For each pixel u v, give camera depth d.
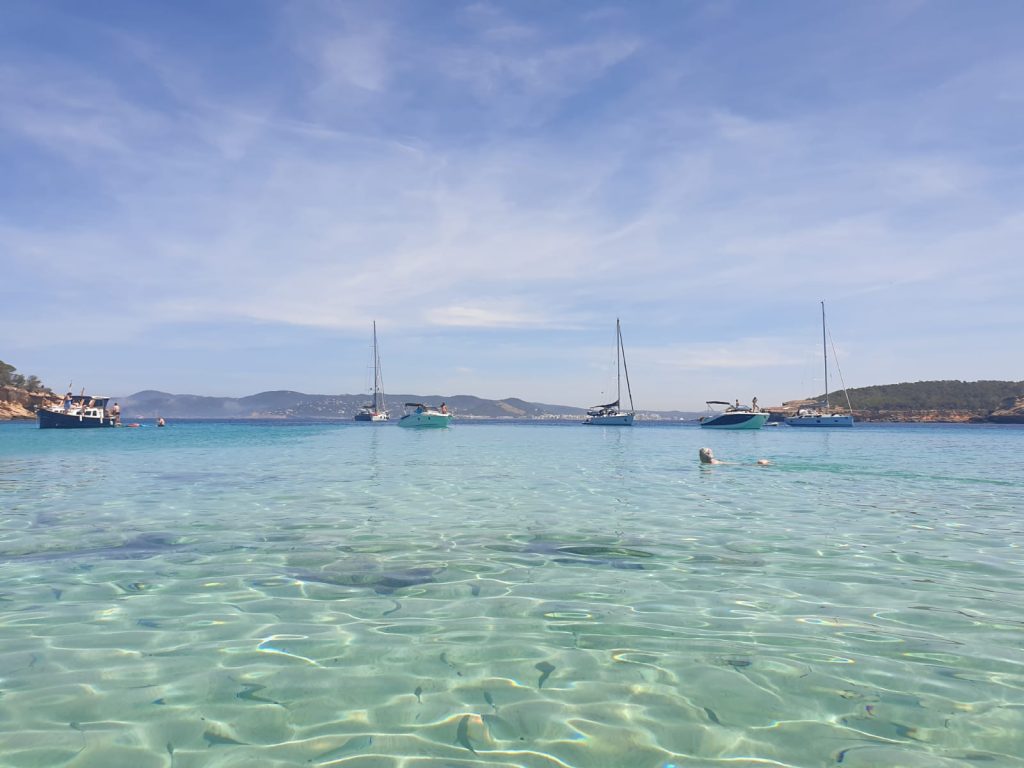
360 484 13.08
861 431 68.12
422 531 7.77
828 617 4.52
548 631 4.23
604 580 5.54
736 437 45.88
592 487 12.64
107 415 64.25
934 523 8.40
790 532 7.75
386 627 4.31
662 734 2.86
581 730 2.89
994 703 3.16
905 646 3.94
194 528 7.93
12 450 25.94
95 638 4.08
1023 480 14.12
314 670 3.58
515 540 7.24
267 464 18.64
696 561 6.23
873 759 2.64
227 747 2.73
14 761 2.59
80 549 6.70
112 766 2.56
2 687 3.33
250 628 4.28
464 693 3.29
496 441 37.56
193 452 24.73
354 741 2.79
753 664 3.67
